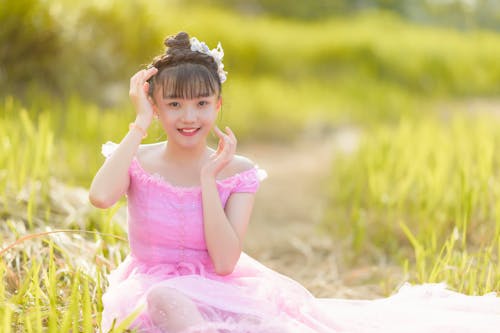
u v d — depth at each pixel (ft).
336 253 17.10
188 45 9.36
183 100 9.14
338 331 9.63
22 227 13.44
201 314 8.67
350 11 113.29
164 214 9.41
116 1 33.58
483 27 116.47
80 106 26.12
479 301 10.39
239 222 9.57
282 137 38.91
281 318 9.01
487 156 17.28
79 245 12.59
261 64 58.59
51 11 29.58
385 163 19.92
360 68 62.34
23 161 14.93
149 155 9.83
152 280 9.18
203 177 9.27
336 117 44.39
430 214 16.07
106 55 32.42
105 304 9.12
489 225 15.33
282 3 102.06
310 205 22.43
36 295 9.45
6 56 28.53
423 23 123.34
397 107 50.57
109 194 9.21
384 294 13.85
